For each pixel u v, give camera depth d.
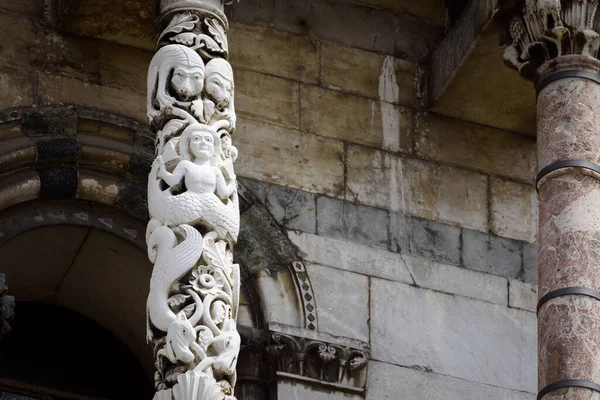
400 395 18.92
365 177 19.91
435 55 20.50
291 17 20.38
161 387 15.52
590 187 17.59
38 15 19.41
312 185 19.64
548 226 17.48
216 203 16.34
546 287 17.20
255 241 19.11
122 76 19.42
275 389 18.45
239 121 19.72
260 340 18.62
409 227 19.83
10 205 18.61
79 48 19.39
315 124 19.97
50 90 19.11
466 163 20.36
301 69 20.19
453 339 19.42
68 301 19.67
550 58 18.30
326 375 18.66
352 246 19.47
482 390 19.28
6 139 18.70
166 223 16.25
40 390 18.98
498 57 19.75
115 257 19.16
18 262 19.05
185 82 17.06
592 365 16.73
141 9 19.17
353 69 20.38
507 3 18.92
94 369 19.50
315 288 19.08
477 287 19.78
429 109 20.45
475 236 20.05
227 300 15.95
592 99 18.05
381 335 19.14
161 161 16.64
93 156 18.91
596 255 17.25
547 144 17.89
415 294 19.50
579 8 18.27
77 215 18.89
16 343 19.36
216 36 17.58
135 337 19.59
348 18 20.58
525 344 19.67
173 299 15.81
